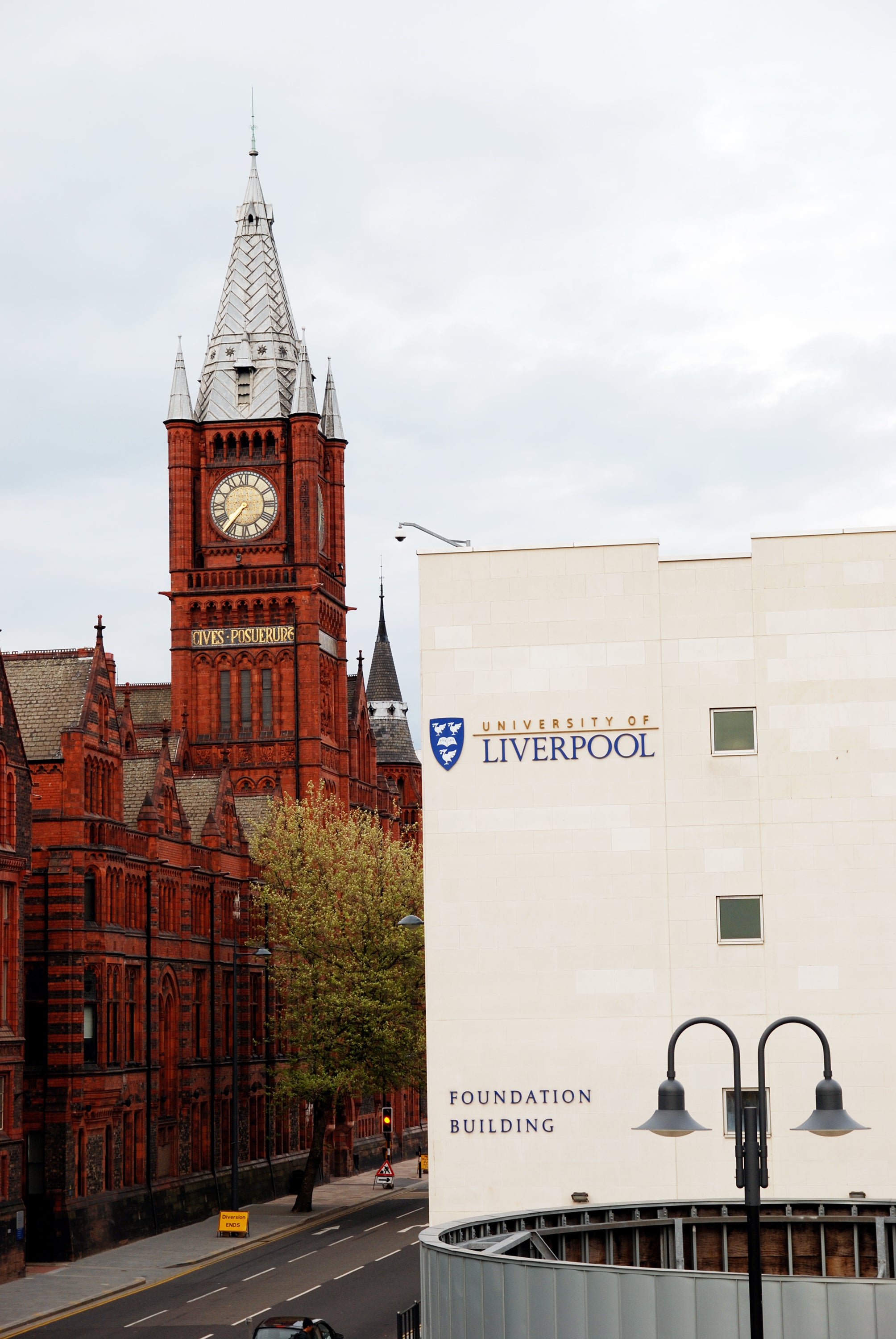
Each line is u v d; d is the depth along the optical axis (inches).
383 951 4355.3
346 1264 3250.5
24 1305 2847.0
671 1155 2327.8
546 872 2393.0
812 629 2385.6
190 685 6131.9
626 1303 1218.6
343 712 6417.3
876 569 2384.4
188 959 4133.9
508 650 2431.1
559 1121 2351.1
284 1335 2158.0
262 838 4805.6
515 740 2416.3
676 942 2363.4
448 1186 2354.8
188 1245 3592.5
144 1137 3791.8
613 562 2425.0
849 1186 2290.8
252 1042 4603.8
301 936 4382.4
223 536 6195.9
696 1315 1198.9
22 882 3299.7
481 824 2407.7
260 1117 4658.0
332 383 6594.5
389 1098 6122.1
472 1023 2378.2
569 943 2377.0
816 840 2356.1
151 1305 2866.6
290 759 6058.1
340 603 6471.5
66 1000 3467.0
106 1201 3550.7
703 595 2406.5
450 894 2401.6
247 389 6264.8
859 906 2342.5
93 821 3609.7
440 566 2450.8
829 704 2375.7
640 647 2411.4
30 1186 3410.4
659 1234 1581.0
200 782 4589.1
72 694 3654.0
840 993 2331.4
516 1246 1379.2
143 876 3885.3
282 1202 4537.4
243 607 6131.9
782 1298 1181.1
